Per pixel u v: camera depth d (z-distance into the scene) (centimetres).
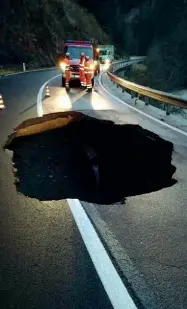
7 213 333
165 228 309
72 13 6156
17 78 2080
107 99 1248
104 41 7656
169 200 377
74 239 283
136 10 11412
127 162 689
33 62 3581
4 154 545
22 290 218
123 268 244
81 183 548
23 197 379
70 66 1501
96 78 2459
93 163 660
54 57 4234
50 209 346
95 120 852
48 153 650
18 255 257
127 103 1166
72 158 655
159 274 238
